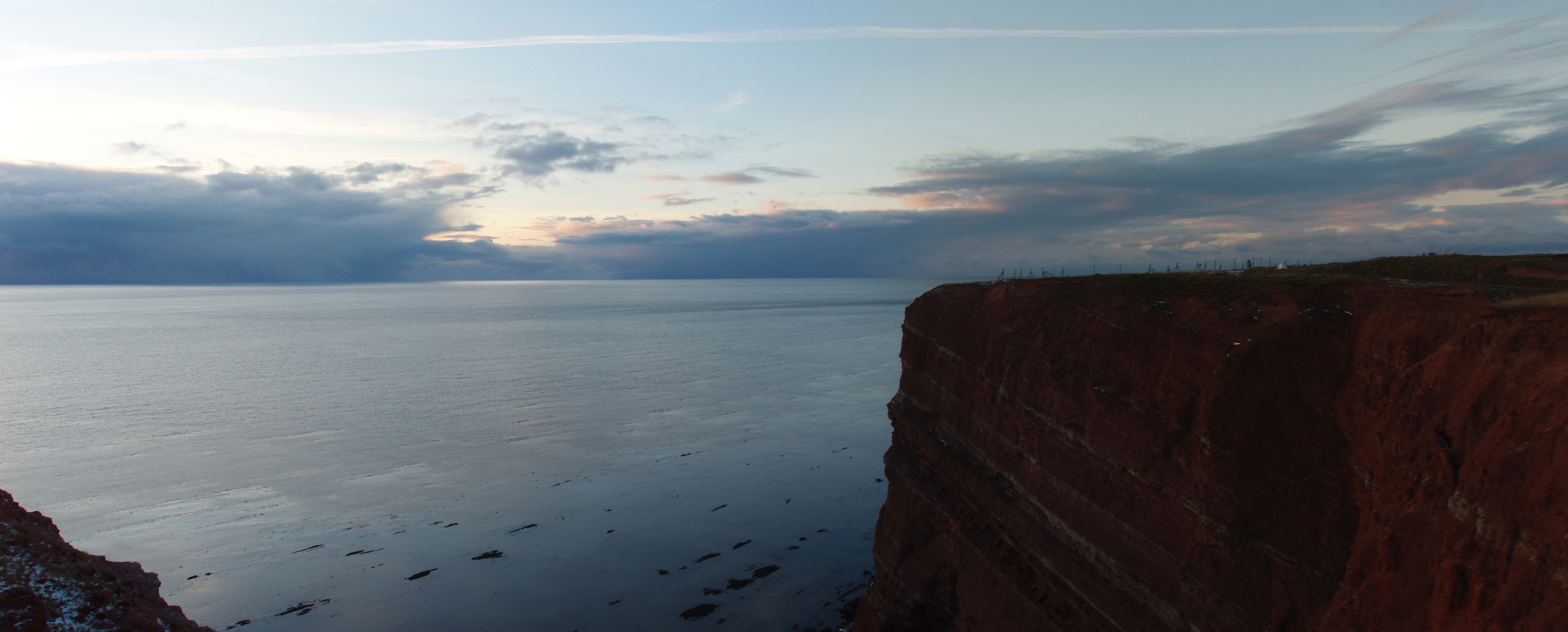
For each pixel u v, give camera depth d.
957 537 24.95
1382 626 11.91
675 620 35.47
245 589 38.72
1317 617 13.44
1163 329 18.94
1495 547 10.37
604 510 50.22
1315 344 16.28
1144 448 17.61
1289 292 17.94
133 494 54.16
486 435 71.75
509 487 55.22
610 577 40.00
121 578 17.80
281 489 55.16
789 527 46.91
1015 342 23.72
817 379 103.56
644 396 91.44
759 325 196.88
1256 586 14.53
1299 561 14.09
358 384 102.38
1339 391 15.31
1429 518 11.77
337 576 40.12
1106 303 21.64
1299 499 14.56
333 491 54.59
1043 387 21.36
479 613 36.19
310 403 89.06
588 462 61.75
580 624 35.16
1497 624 9.98
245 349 148.12
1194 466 16.27
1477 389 12.11
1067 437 20.19
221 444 68.81
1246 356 16.42
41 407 87.12
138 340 166.38
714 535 45.66
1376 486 13.38
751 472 58.50
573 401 88.44
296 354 139.00
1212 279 21.47
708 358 127.62
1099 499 18.73
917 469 28.45
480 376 108.75
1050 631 20.05
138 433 73.38
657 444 67.50
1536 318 12.16
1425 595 11.34
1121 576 17.73
